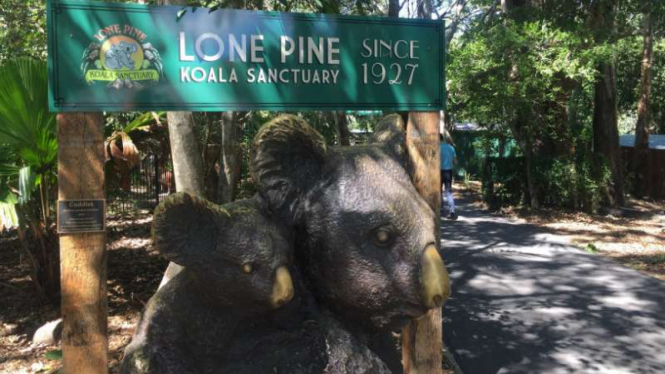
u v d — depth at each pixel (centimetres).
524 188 1516
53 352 438
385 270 185
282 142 187
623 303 698
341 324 200
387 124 223
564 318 635
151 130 656
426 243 186
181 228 170
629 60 2320
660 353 540
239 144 717
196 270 175
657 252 1033
